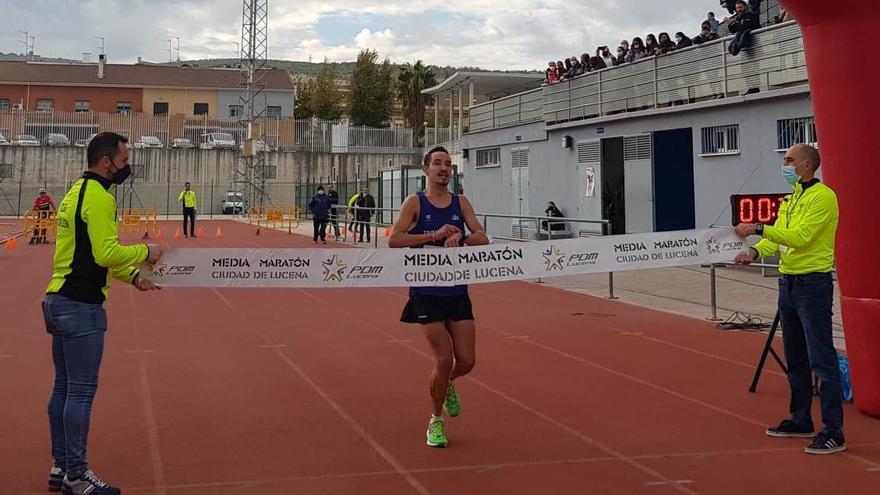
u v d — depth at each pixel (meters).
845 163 5.99
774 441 5.56
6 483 4.66
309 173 49.78
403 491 4.59
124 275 4.92
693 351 8.84
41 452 5.23
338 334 9.94
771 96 15.78
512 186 25.80
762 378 7.51
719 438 5.63
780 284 5.61
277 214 37.31
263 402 6.60
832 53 5.94
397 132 52.06
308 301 13.20
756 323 10.35
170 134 50.56
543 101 24.16
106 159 4.43
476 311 12.12
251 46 49.28
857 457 5.18
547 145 23.73
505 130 26.00
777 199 12.92
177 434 5.68
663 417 6.19
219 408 6.40
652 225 19.55
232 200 48.75
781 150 15.84
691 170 19.83
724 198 17.42
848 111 5.91
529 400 6.72
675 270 17.50
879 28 5.68
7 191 46.34
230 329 10.33
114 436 5.61
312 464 5.05
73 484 4.36
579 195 22.23
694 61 18.22
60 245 4.39
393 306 12.61
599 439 5.62
